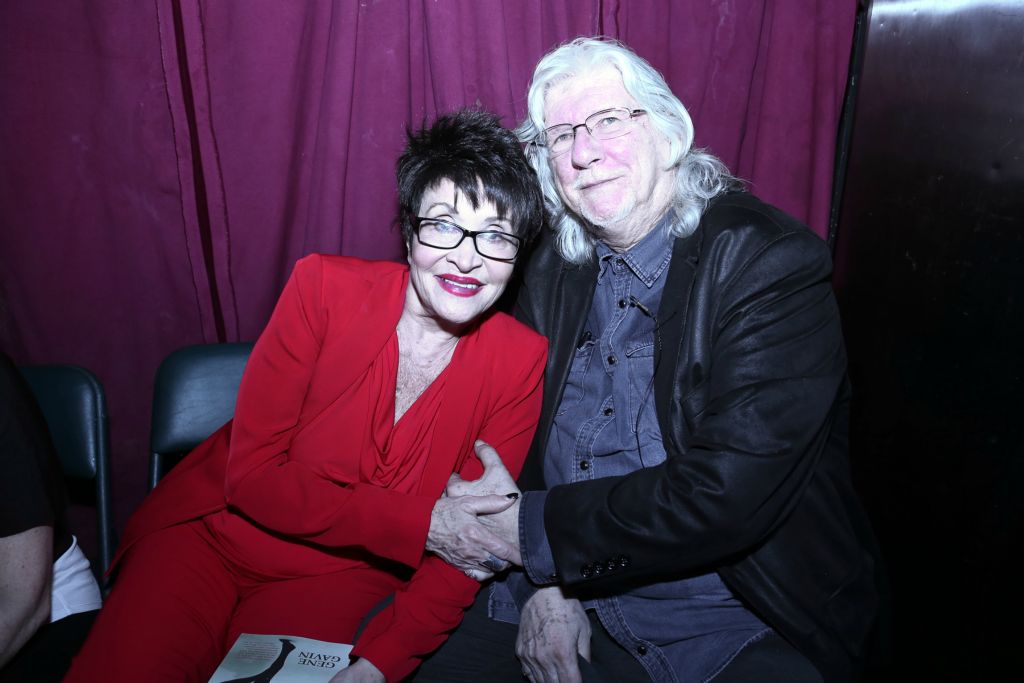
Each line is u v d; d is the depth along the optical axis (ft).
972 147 4.72
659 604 4.07
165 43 5.55
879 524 5.64
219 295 6.06
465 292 4.07
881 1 5.59
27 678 3.90
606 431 4.26
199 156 5.77
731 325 3.79
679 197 4.19
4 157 5.78
